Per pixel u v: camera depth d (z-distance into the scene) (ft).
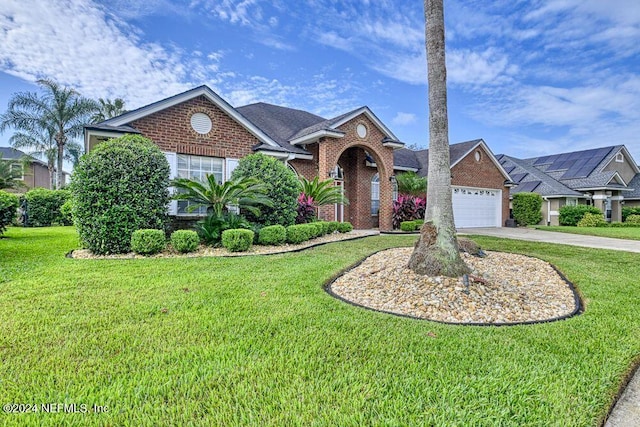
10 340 9.89
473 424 6.69
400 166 57.82
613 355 9.71
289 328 11.19
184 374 8.29
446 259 16.48
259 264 21.53
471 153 61.67
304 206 38.42
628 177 90.07
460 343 10.34
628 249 31.91
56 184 93.71
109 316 11.99
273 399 7.38
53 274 18.17
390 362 9.04
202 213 33.81
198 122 33.58
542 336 10.99
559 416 6.99
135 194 25.58
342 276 19.33
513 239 40.19
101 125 29.17
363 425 6.63
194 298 14.23
